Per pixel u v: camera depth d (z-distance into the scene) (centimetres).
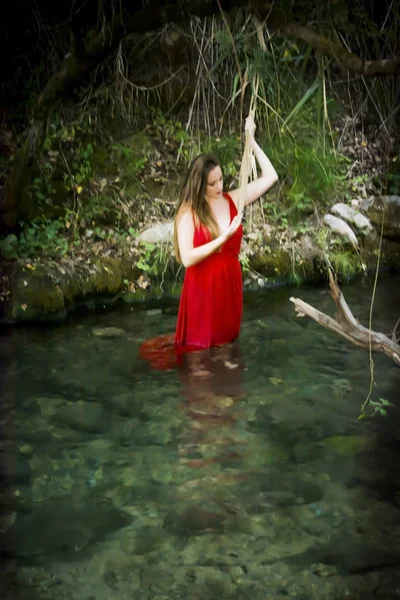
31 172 701
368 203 809
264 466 396
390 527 343
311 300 680
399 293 699
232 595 302
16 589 306
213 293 555
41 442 425
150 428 440
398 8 811
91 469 397
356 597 299
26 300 629
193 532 342
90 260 692
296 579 310
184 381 504
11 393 488
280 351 555
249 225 765
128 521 351
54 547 332
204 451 413
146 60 847
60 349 566
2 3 802
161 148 821
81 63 607
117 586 308
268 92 823
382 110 895
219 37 640
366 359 539
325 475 387
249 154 559
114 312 656
